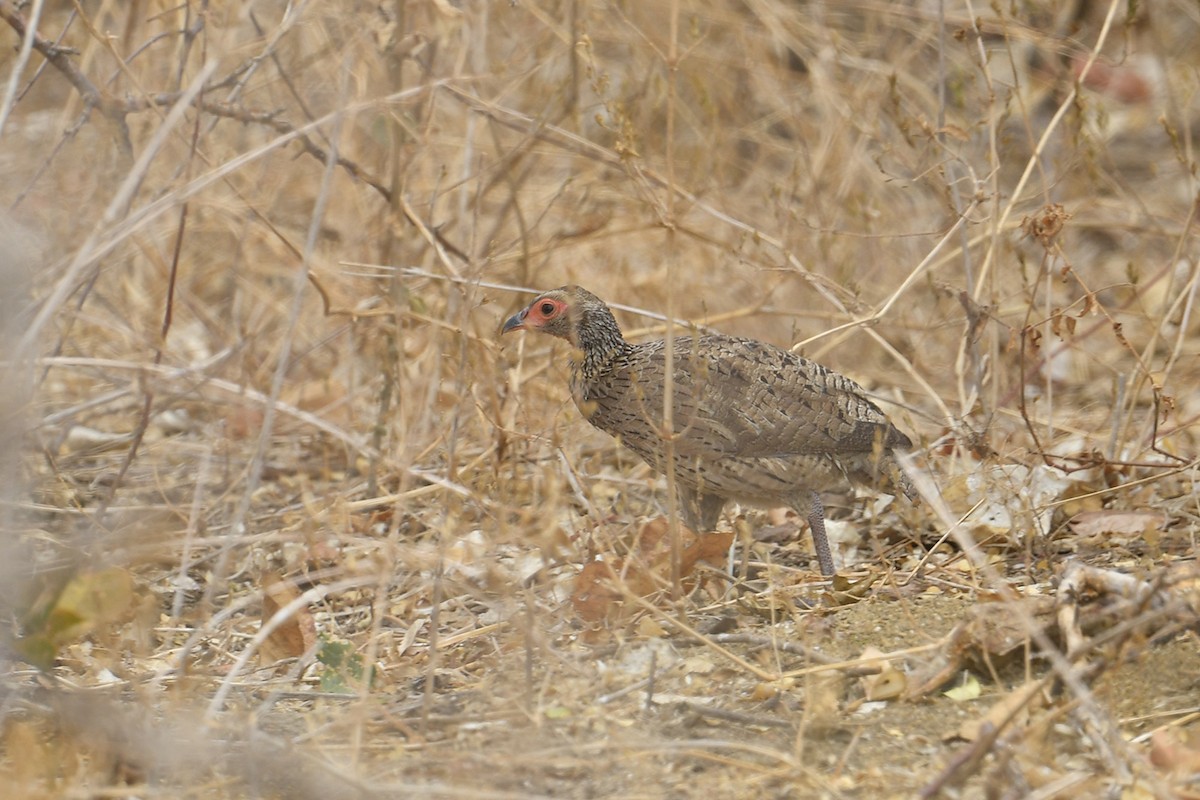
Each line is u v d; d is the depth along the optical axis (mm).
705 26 16422
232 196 12914
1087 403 13125
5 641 7375
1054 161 14164
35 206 11578
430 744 7113
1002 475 9789
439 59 12922
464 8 11742
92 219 11750
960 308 13320
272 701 7711
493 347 10719
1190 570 7316
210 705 7188
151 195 11867
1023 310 13062
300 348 13586
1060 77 15492
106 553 8422
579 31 13391
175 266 10836
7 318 7625
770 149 16328
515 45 14484
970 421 11367
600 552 8930
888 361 14203
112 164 12250
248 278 14023
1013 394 12000
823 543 9711
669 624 8359
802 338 13750
